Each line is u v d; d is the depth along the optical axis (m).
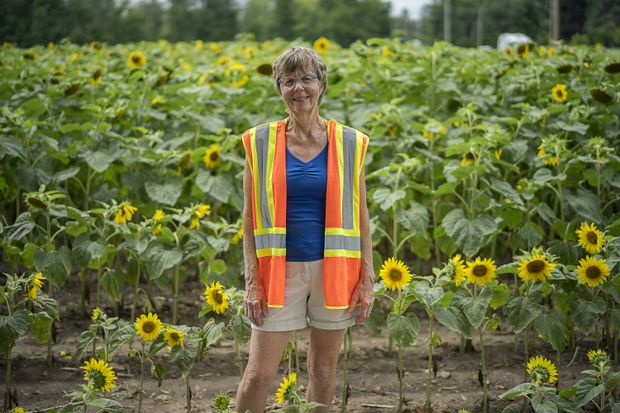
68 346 5.75
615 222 5.36
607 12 22.52
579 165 6.07
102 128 6.77
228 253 6.26
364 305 3.97
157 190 6.48
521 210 5.91
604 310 4.61
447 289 5.30
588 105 7.09
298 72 3.76
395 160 6.81
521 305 4.56
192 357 4.21
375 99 7.93
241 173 6.63
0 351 4.38
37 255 5.39
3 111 6.30
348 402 5.01
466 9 86.56
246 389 3.98
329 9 81.69
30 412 4.40
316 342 4.05
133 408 4.88
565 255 5.64
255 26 82.19
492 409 4.84
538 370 4.11
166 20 76.25
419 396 5.07
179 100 7.62
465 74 7.94
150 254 5.62
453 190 5.87
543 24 47.09
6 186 6.65
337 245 3.82
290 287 3.87
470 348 5.77
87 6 45.84
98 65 9.58
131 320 6.26
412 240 6.21
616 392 4.84
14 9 28.98
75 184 6.96
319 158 3.84
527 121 6.89
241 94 7.91
